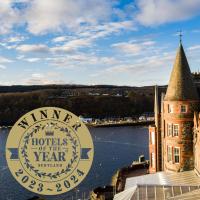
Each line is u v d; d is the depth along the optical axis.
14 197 76.31
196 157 49.94
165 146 56.09
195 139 50.59
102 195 68.81
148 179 48.97
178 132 53.69
